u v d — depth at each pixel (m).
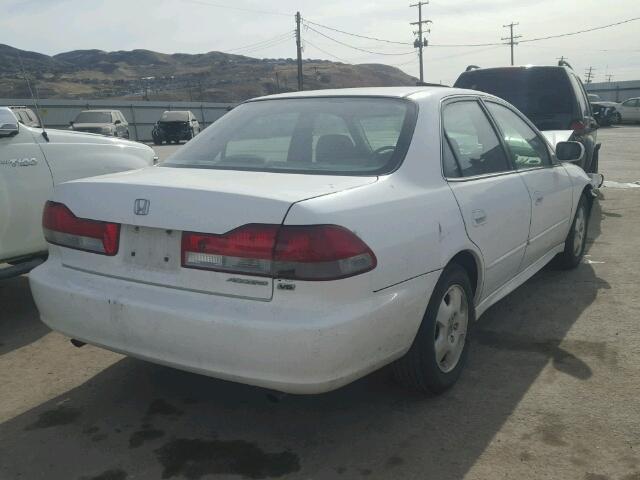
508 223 3.91
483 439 2.99
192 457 2.92
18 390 3.61
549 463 2.79
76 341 3.29
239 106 4.16
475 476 2.71
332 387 2.65
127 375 3.79
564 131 7.86
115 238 3.02
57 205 3.26
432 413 3.25
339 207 2.69
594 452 2.86
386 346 2.85
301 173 3.18
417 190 3.14
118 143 5.62
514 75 8.59
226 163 3.50
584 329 4.30
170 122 31.73
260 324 2.57
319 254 2.56
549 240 4.83
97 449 3.00
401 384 3.34
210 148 3.71
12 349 4.20
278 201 2.63
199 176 3.17
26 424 3.23
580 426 3.08
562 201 4.96
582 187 5.40
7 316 4.85
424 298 3.04
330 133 3.48
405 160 3.21
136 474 2.79
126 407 3.40
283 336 2.54
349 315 2.61
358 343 2.65
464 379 3.61
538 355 3.91
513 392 3.44
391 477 2.72
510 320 4.51
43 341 4.34
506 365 3.78
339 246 2.59
